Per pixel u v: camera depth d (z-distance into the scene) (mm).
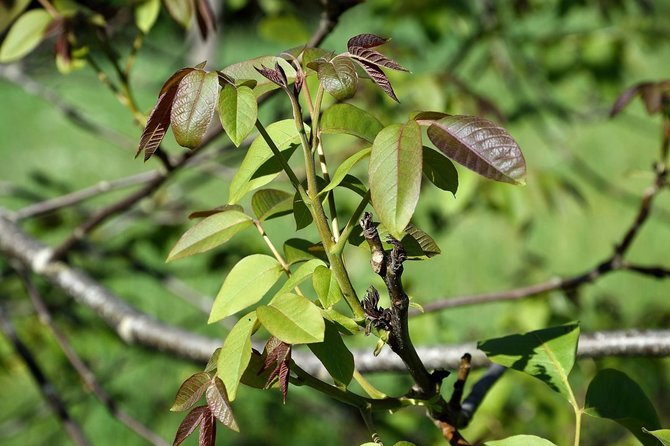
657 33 4477
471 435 3518
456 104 3432
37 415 4531
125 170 12453
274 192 1438
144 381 6402
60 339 2986
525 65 4551
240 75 1305
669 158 2721
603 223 9359
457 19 4320
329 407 4602
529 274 4480
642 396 1505
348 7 2449
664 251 9117
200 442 1202
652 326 4262
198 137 1170
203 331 6750
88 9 2443
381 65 1175
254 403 5531
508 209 3740
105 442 6242
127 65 2418
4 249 3139
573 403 1498
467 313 7273
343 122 1345
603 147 11477
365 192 1336
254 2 4125
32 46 2365
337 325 1254
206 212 1442
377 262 1176
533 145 10039
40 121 13758
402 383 5441
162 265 6555
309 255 1397
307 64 1197
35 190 8969
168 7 2355
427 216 4113
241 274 1360
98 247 3832
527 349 1560
